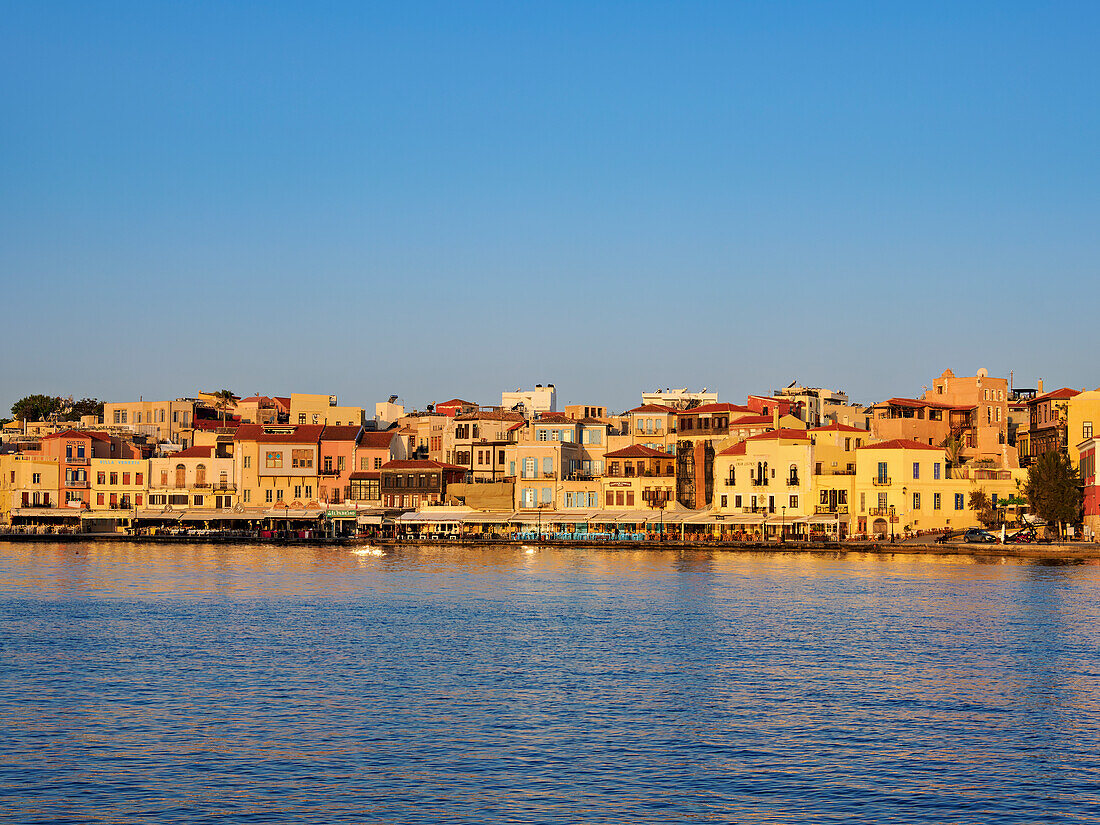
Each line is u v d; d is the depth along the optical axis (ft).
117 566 485.97
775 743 178.70
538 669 233.35
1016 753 173.58
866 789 158.20
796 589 378.53
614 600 351.05
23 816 148.25
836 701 204.95
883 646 259.80
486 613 320.29
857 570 453.99
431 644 264.11
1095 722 190.60
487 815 148.97
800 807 151.64
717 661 241.96
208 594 370.53
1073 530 548.72
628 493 654.94
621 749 175.63
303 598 359.25
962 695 209.15
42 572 450.71
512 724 189.26
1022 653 250.16
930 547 542.16
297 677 224.94
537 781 161.27
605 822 146.72
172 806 151.74
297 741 179.32
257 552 590.55
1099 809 151.23
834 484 597.11
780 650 255.09
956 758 171.12
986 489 589.73
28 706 200.23
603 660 243.60
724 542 587.27
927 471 584.81
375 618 309.42
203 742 178.70
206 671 230.68
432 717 193.57
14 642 265.34
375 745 177.47
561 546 620.90
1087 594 356.59
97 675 226.17
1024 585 385.91
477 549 614.34
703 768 166.61
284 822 146.72
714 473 630.74
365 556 561.02
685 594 366.63
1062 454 566.36
